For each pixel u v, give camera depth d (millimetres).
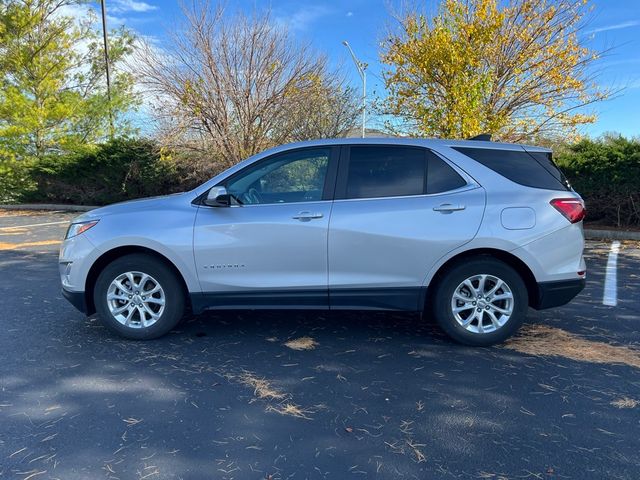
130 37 19672
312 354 4336
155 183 17078
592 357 4250
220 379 3846
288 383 3783
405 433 3100
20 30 18219
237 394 3604
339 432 3113
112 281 4535
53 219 15211
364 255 4309
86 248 4461
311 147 4566
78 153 17656
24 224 14008
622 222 11398
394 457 2854
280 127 14211
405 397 3562
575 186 11516
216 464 2787
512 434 3086
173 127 14344
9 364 4098
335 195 4410
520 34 11617
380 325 5074
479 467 2760
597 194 11406
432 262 4289
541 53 11719
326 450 2924
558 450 2914
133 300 4582
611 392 3623
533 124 12367
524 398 3541
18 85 18312
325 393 3625
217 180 4574
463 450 2918
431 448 2939
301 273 4387
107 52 19281
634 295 6164
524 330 4926
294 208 4371
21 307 5695
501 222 4246
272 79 13805
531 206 4281
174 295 4547
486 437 3055
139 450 2912
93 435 3061
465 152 4453
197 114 13820
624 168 10953
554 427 3162
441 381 3811
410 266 4305
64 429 3125
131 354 4316
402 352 4379
